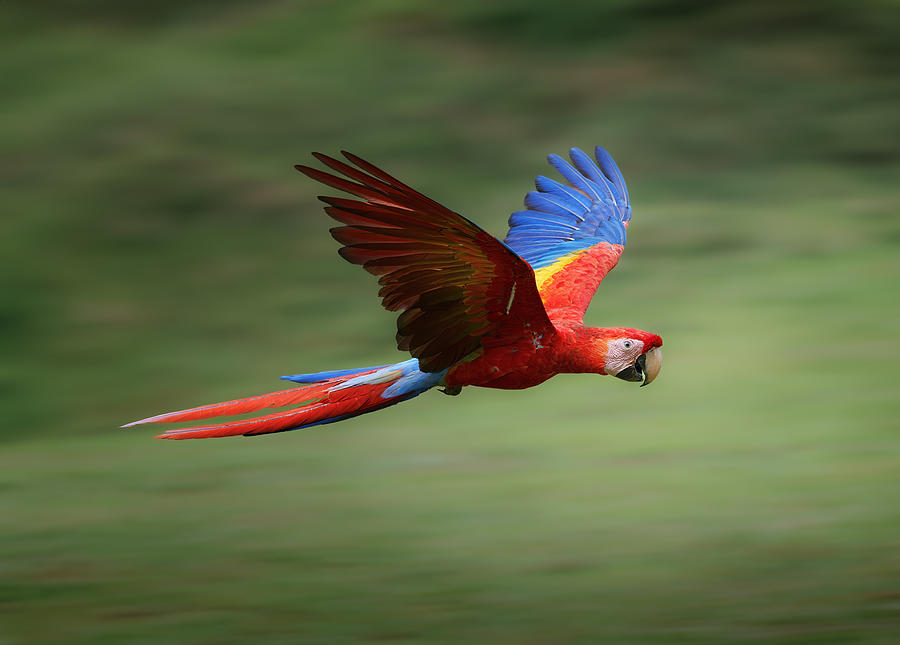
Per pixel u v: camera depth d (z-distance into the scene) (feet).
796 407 55.98
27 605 37.09
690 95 94.22
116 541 43.32
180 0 107.04
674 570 39.27
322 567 39.91
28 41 102.22
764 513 44.11
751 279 72.74
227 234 82.94
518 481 48.96
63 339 72.49
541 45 99.30
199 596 37.78
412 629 35.04
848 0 100.68
